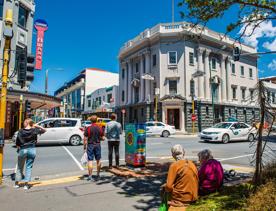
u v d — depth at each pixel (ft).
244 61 138.92
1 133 22.62
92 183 22.22
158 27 113.91
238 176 22.53
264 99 16.24
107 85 206.59
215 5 21.17
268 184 15.23
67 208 15.96
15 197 18.29
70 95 231.71
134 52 131.23
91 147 23.61
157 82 112.68
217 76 120.26
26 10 81.46
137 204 16.65
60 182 22.63
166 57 112.16
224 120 120.16
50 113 176.55
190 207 12.47
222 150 46.78
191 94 110.11
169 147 52.65
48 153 42.55
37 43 81.00
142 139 28.14
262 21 22.27
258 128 16.79
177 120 109.81
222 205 12.70
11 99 69.31
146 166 28.50
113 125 28.55
